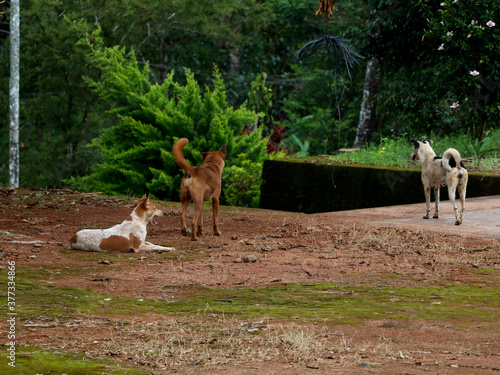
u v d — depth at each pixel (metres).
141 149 18.38
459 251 8.48
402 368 3.98
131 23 33.81
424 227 10.39
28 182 33.28
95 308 5.51
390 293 6.16
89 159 33.00
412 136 20.17
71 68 32.91
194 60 37.28
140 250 8.50
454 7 16.70
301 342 4.46
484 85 17.53
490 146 16.70
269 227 10.80
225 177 17.30
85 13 32.19
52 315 5.19
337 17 30.56
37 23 32.31
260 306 5.65
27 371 3.78
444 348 4.45
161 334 4.77
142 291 6.27
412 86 19.33
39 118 35.12
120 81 19.38
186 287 6.46
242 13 38.34
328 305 5.70
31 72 33.22
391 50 19.73
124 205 13.02
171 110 18.81
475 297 5.96
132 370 3.90
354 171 14.98
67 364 3.94
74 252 8.30
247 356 4.25
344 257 8.16
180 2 32.72
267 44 39.62
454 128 18.58
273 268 7.46
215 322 5.11
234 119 19.30
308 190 15.60
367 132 26.53
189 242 9.33
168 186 17.45
